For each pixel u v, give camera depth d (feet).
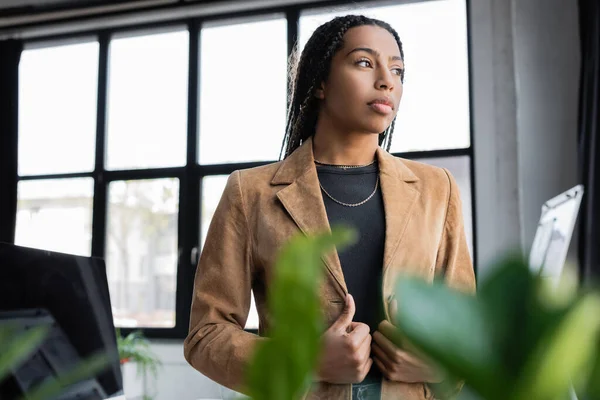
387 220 3.34
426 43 13.62
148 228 15.29
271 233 3.35
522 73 12.76
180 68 15.51
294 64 4.12
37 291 2.22
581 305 0.47
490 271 0.51
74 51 16.33
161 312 14.93
